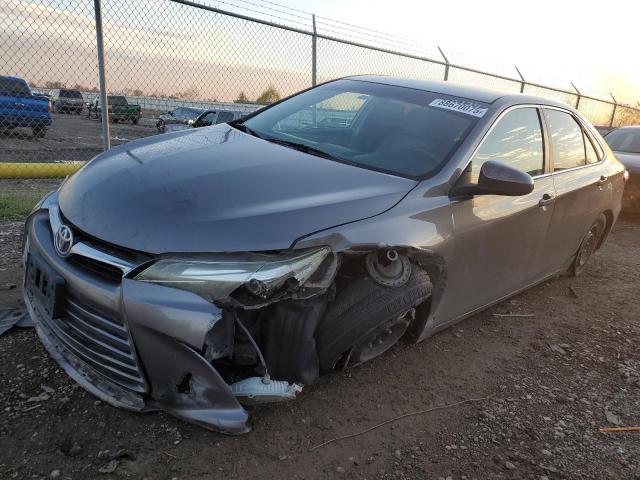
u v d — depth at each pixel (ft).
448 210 9.50
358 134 11.15
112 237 7.31
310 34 26.43
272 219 7.50
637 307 15.42
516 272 12.18
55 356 8.02
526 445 8.70
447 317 10.61
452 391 9.91
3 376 8.52
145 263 6.97
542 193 12.16
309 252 7.45
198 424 7.13
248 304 7.05
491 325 13.05
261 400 7.54
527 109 12.48
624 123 60.18
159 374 7.00
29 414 7.75
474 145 10.45
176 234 7.12
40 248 8.18
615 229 25.81
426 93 12.22
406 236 8.59
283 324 7.63
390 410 9.05
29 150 33.01
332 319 8.16
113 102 27.78
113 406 7.55
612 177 15.75
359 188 8.82
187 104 29.25
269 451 7.66
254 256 7.10
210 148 9.81
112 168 8.93
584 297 15.72
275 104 13.50
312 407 8.77
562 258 14.56
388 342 9.53
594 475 8.21
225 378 7.70
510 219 11.02
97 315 7.32
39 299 8.16
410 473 7.72
